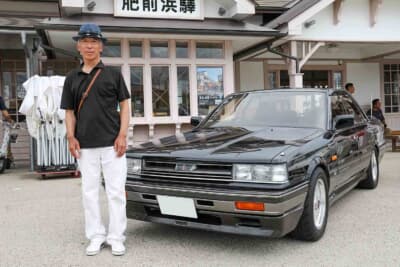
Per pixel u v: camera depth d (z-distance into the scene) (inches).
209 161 145.9
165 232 178.4
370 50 541.0
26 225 195.3
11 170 386.6
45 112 319.0
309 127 187.0
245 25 384.8
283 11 483.2
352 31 431.5
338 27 426.9
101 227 161.6
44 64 482.3
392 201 227.9
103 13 359.6
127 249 158.1
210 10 389.7
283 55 405.7
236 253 151.8
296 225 148.6
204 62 391.5
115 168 153.2
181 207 149.7
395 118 574.2
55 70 486.6
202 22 379.2
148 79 377.7
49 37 346.6
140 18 363.9
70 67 490.9
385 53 514.6
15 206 235.6
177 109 386.9
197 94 392.2
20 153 448.5
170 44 382.6
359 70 559.5
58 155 328.8
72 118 153.5
